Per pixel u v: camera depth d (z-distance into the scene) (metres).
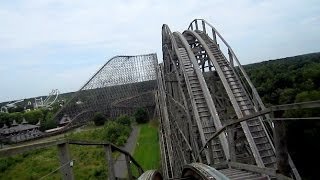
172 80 23.81
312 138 31.02
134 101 97.88
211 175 8.04
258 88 57.16
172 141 28.39
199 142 19.16
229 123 9.82
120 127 70.75
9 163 34.38
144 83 103.94
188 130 20.25
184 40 22.03
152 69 103.81
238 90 18.44
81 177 35.47
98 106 97.88
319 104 4.41
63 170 4.95
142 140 64.06
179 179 10.48
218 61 20.80
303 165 33.03
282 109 5.43
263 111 6.29
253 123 16.06
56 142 4.80
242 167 9.01
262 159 14.50
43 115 128.25
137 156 51.25
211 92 21.69
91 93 97.81
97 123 90.81
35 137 81.31
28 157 39.59
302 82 52.16
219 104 21.44
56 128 96.81
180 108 21.44
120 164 46.06
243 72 18.30
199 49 22.97
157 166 41.75
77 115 93.50
